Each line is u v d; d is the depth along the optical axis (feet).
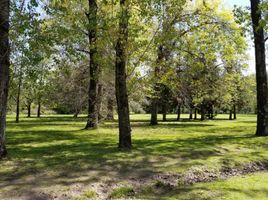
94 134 75.41
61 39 48.19
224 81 121.39
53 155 45.68
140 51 51.39
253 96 177.88
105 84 103.04
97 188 32.01
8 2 41.34
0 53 41.06
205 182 36.47
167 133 79.87
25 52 45.16
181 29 68.03
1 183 32.19
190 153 47.24
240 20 59.06
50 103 116.26
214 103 147.95
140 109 173.78
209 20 82.23
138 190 32.83
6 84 41.88
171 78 66.33
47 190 30.58
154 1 46.70
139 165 40.11
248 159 44.93
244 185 34.68
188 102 121.60
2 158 42.34
